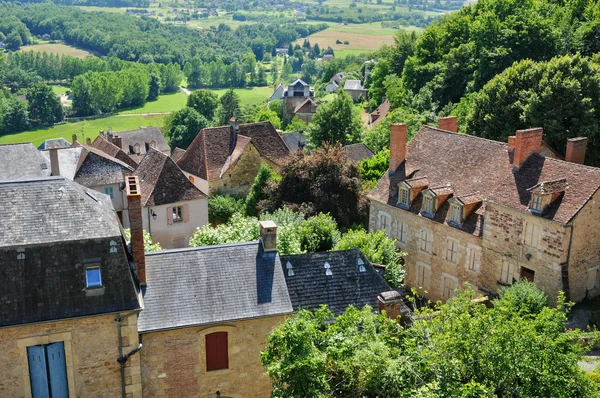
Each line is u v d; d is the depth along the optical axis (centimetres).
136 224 2520
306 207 4878
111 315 2339
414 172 4338
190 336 2517
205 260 2708
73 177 5444
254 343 2616
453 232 3853
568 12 7762
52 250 2292
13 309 2233
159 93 18788
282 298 2648
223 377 2608
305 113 13038
